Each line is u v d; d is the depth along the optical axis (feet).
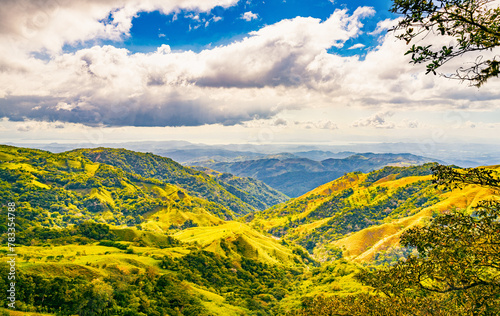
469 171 36.65
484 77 32.42
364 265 583.17
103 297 250.57
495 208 38.09
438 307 47.80
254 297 395.96
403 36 34.14
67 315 222.48
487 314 40.47
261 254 588.91
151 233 578.66
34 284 233.76
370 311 63.46
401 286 49.65
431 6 31.83
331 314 78.84
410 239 46.24
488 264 39.34
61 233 497.05
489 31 30.91
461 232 40.70
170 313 296.10
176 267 411.34
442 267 42.88
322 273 474.90
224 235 633.20
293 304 356.79
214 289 402.31
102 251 419.13
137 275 339.98
